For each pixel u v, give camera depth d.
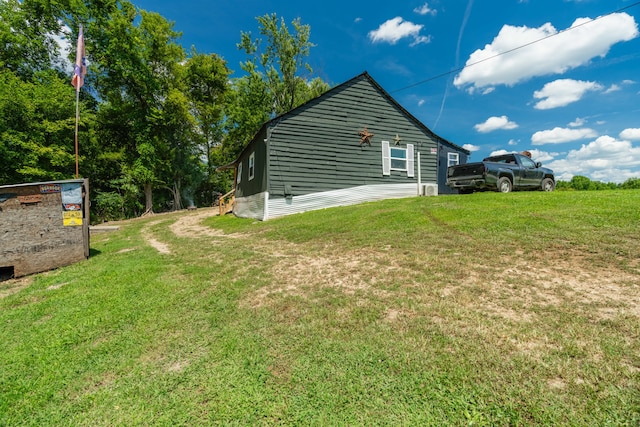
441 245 5.25
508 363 2.16
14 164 16.75
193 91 30.78
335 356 2.45
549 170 11.94
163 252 7.53
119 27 21.31
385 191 13.72
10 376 2.52
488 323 2.73
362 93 13.41
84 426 1.94
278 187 11.71
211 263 5.84
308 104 12.35
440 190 15.09
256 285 4.31
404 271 4.28
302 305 3.50
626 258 3.86
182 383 2.28
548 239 4.84
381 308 3.23
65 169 19.92
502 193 9.31
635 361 2.08
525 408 1.77
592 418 1.66
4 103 15.75
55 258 6.67
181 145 28.70
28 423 2.00
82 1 21.19
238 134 28.89
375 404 1.92
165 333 3.08
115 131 24.70
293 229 8.45
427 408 1.85
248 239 8.21
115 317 3.53
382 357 2.38
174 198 28.58
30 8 20.53
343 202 12.81
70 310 3.83
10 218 6.23
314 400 2.00
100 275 5.42
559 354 2.22
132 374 2.45
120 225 16.44
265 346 2.69
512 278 3.67
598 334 2.42
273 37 24.19
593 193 8.14
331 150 12.70
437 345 2.47
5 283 5.80
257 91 26.14
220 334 2.98
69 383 2.40
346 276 4.36
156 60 25.31
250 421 1.87
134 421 1.94
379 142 13.70
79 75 10.85
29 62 20.56
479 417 1.74
